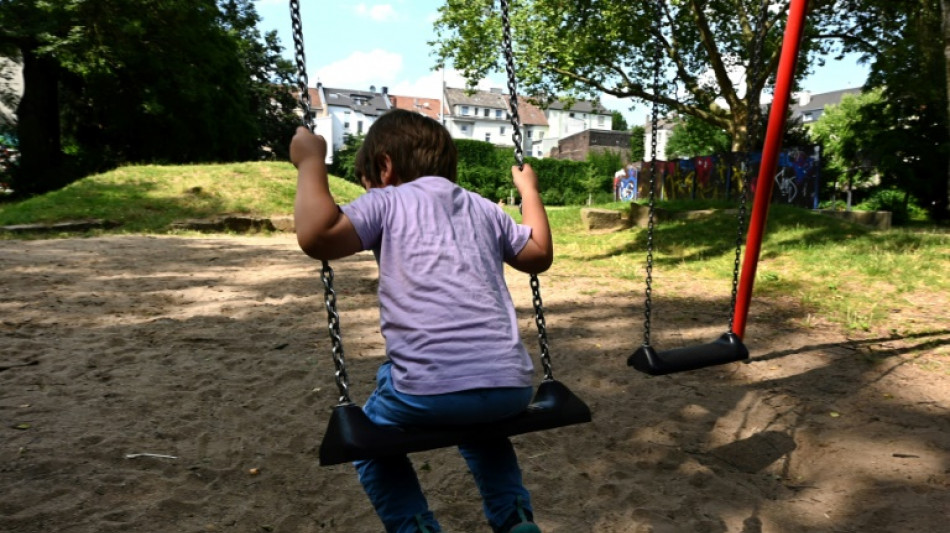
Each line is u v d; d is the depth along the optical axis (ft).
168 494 9.65
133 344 17.63
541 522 8.95
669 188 87.97
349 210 5.84
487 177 171.53
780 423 12.19
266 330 19.45
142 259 34.22
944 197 85.61
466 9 67.26
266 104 147.74
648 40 67.97
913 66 66.64
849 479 9.95
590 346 17.69
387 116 6.79
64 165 86.17
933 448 10.85
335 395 13.88
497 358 5.65
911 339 17.79
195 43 86.89
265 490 9.92
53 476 9.98
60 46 75.25
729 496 9.61
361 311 22.12
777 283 26.43
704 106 75.92
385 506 6.15
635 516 9.00
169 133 92.12
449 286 5.79
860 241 33.78
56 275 28.48
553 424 5.91
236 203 56.13
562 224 49.57
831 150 115.96
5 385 14.03
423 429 5.58
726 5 68.33
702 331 19.20
